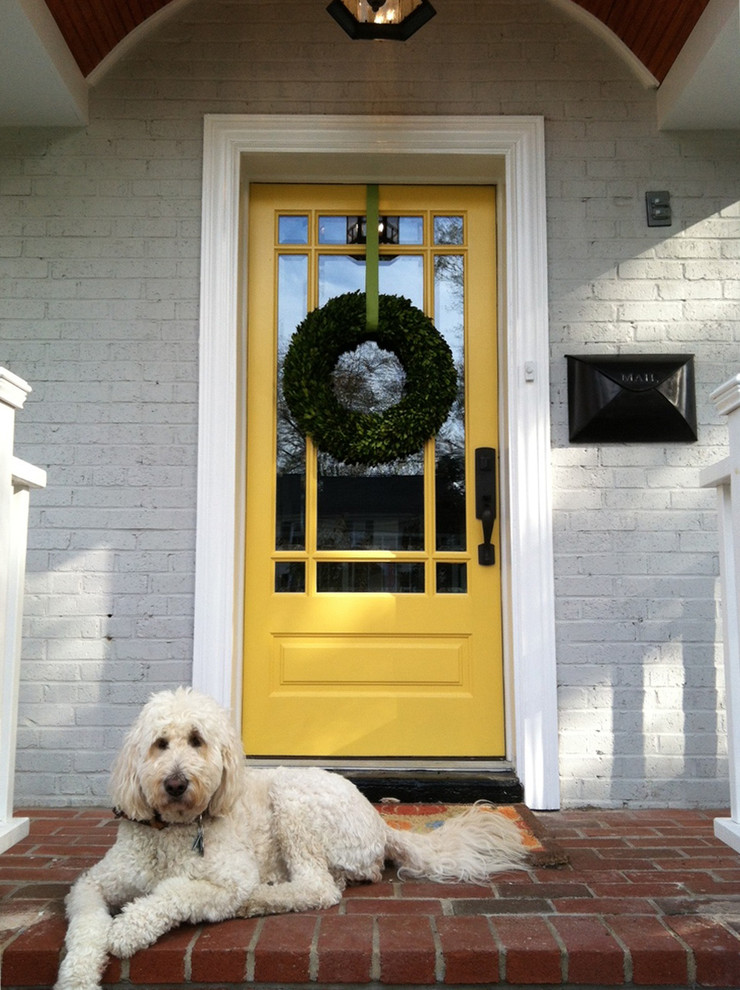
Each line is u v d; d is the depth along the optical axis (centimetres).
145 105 371
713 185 373
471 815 275
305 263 390
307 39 374
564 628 353
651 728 349
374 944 213
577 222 371
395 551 376
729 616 262
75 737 346
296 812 245
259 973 209
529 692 347
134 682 348
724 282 369
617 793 346
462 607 373
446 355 377
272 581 374
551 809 342
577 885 254
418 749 367
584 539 357
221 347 360
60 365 361
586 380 361
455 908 236
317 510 379
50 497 355
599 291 368
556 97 375
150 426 359
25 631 350
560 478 360
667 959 211
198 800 214
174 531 354
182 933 218
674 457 360
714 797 346
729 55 324
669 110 362
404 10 312
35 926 223
